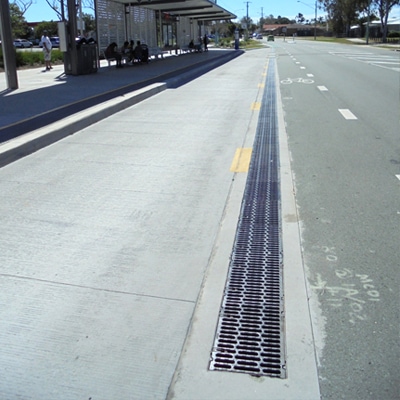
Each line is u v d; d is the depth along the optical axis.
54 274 3.61
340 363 2.63
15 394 2.43
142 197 5.30
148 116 10.37
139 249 4.04
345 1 88.88
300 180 5.92
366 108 11.20
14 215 4.75
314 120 9.87
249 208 5.02
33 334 2.90
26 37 72.00
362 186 5.62
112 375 2.56
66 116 9.37
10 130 8.08
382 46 56.84
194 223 4.61
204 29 52.66
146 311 3.14
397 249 3.98
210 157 7.05
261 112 10.95
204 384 2.50
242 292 3.38
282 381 2.51
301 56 35.56
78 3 23.62
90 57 18.97
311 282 3.49
